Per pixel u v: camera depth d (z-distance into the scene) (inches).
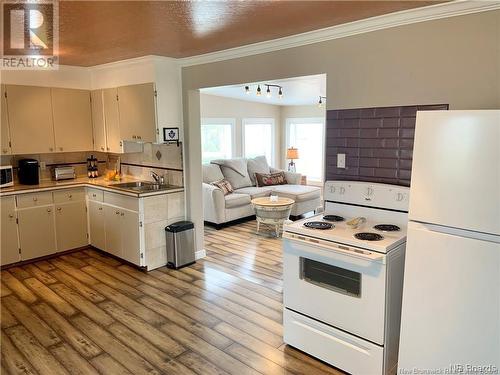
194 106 172.6
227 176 269.0
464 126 72.7
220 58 150.9
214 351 109.6
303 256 103.6
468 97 95.5
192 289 149.9
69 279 160.2
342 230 103.7
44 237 181.6
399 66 105.3
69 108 190.7
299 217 261.0
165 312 131.9
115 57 160.6
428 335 82.0
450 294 77.8
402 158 108.3
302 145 354.3
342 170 122.0
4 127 171.2
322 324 102.4
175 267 171.0
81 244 195.6
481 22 91.7
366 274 91.8
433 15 97.5
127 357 107.0
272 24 108.7
